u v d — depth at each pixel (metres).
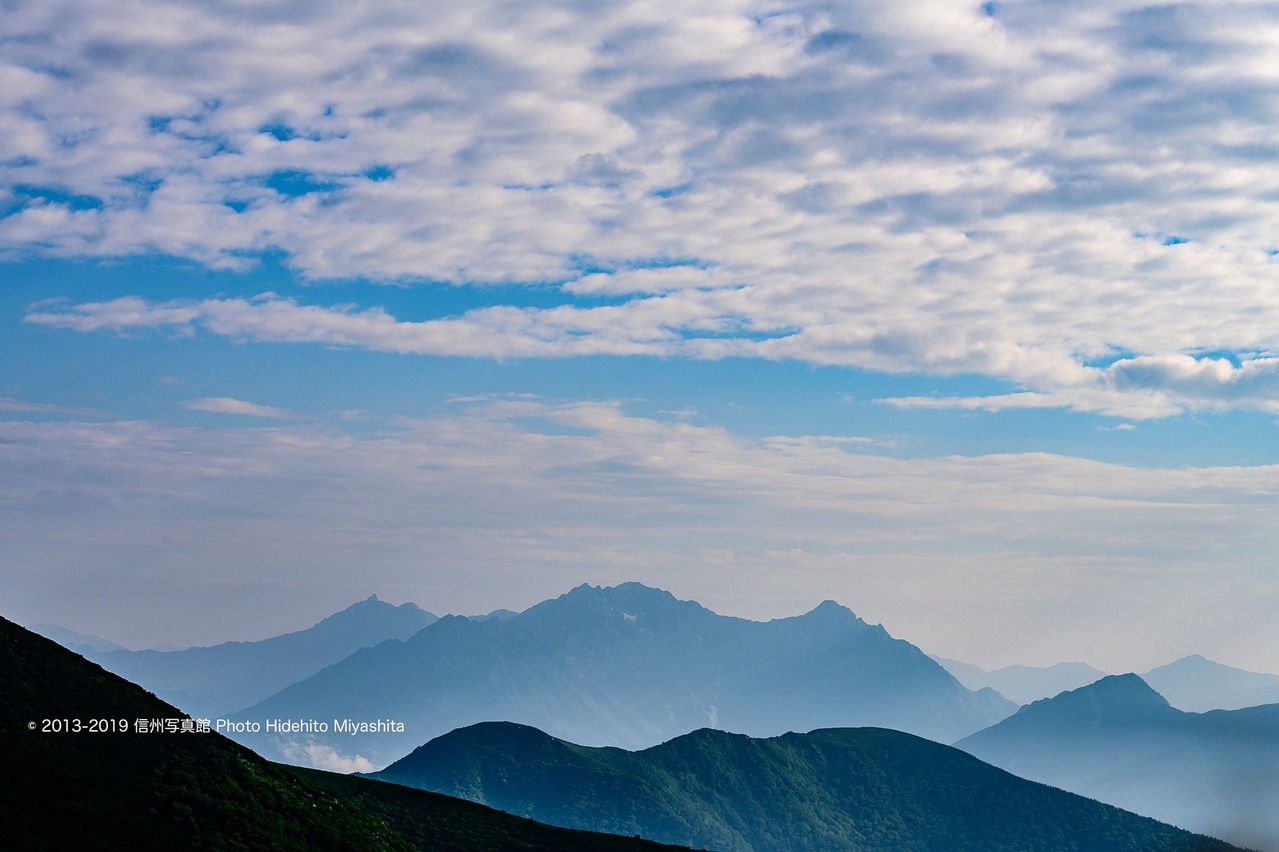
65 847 110.75
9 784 117.69
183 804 127.62
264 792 139.38
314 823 138.62
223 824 127.81
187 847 120.44
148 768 132.25
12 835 109.00
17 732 127.56
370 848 139.88
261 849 126.06
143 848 116.69
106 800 122.50
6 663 142.12
